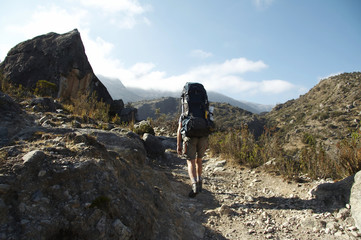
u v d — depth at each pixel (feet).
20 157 6.93
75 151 7.86
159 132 43.86
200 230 9.99
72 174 6.84
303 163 16.46
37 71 40.22
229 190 15.84
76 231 5.92
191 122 12.42
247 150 21.67
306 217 10.94
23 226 5.39
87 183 6.87
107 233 6.17
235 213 11.98
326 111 190.49
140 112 508.94
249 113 323.16
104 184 7.13
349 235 9.32
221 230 10.35
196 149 13.32
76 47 44.06
